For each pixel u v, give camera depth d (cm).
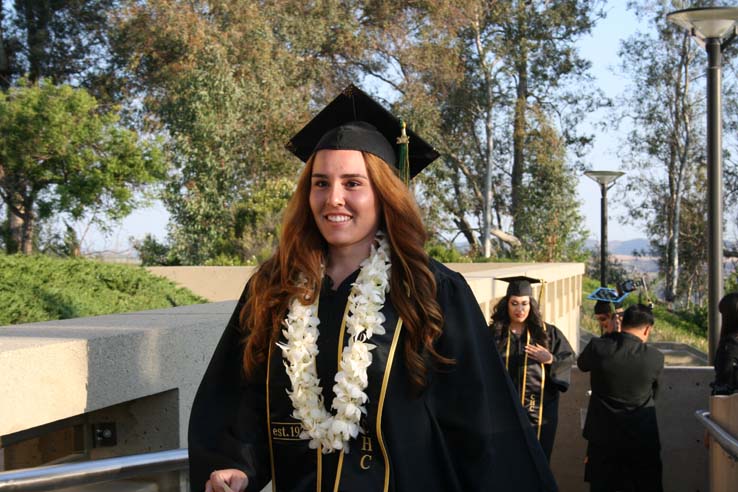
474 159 3834
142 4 2806
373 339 268
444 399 272
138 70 3044
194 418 286
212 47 2581
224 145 2520
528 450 274
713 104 867
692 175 4147
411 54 3275
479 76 3638
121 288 859
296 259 284
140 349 374
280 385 276
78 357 336
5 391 299
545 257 3481
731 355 619
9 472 285
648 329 666
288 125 2705
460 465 271
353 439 269
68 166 1939
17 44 2992
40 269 773
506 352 644
